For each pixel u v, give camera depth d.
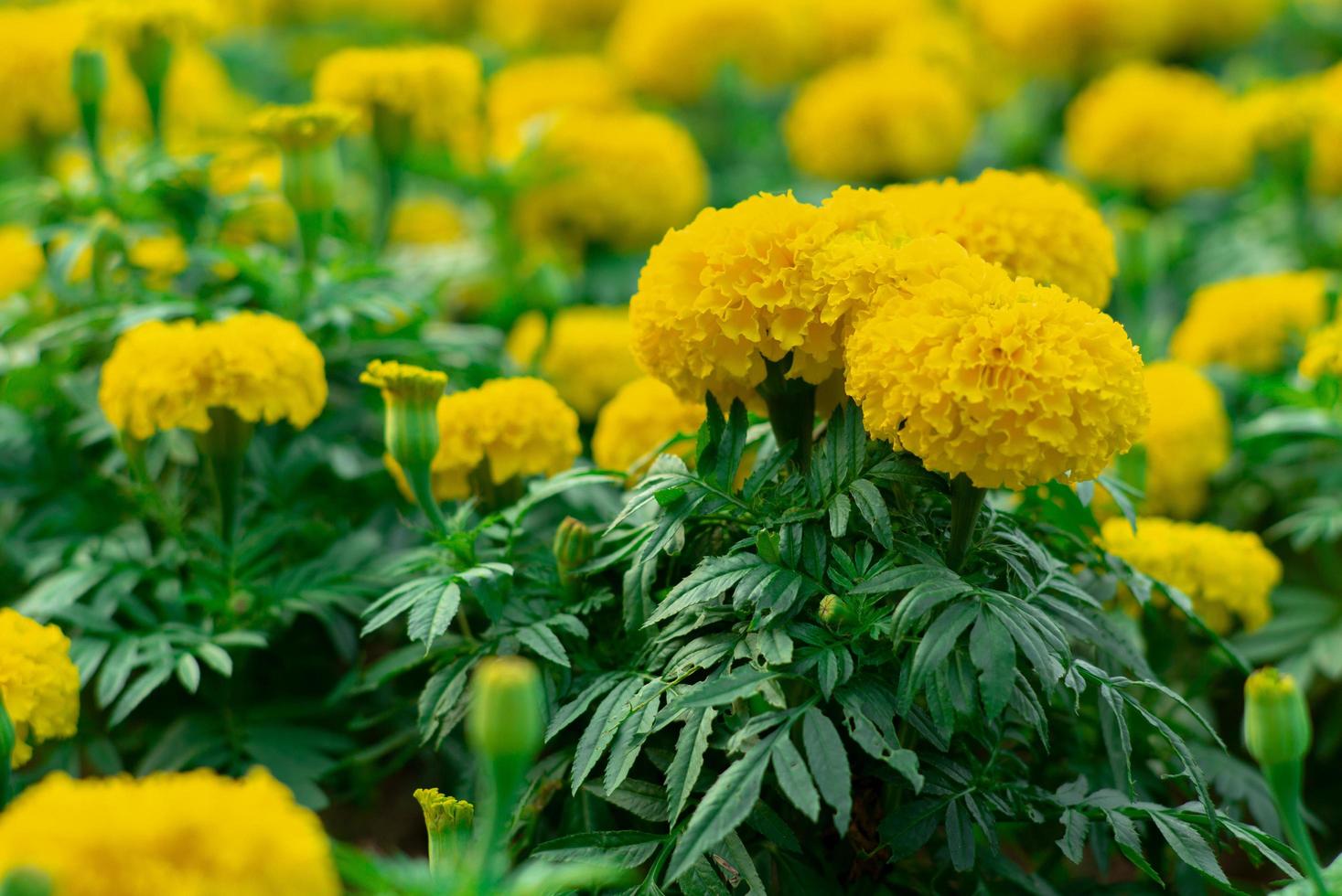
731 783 0.90
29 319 1.17
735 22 1.69
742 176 1.71
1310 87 1.49
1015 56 1.91
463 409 1.04
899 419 0.91
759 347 0.94
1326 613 1.13
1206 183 1.50
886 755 0.92
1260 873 1.06
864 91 1.53
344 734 1.08
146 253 1.21
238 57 1.94
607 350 1.26
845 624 0.93
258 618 1.05
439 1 2.15
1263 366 1.25
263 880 0.82
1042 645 0.91
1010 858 1.06
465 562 0.99
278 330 1.04
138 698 1.00
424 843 1.07
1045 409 0.91
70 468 1.14
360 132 1.25
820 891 0.95
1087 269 1.03
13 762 0.95
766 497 0.96
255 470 1.10
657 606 0.97
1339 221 1.45
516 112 1.56
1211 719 1.09
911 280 0.93
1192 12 2.00
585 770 0.93
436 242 1.47
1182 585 1.05
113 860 0.80
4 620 0.96
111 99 1.30
